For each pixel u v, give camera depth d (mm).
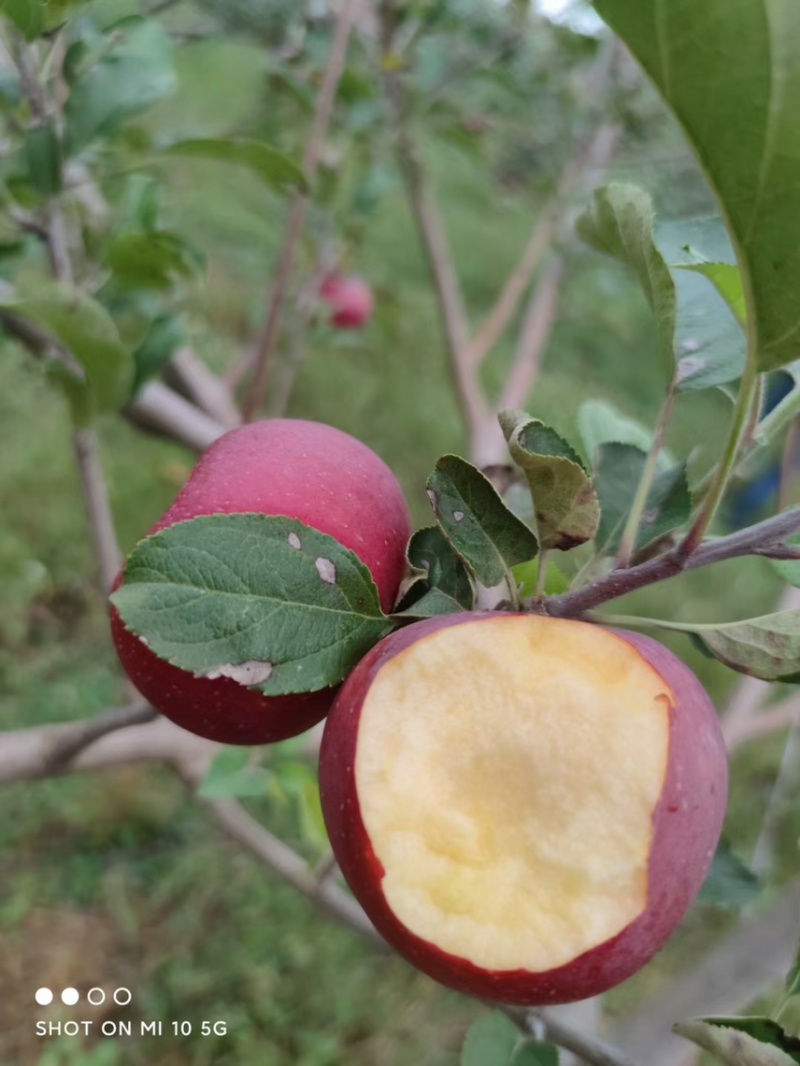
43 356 350
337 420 1069
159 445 962
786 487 274
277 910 697
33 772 297
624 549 185
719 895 225
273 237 1114
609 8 125
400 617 182
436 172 1268
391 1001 670
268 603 170
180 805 749
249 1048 626
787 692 618
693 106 130
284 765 372
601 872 158
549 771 162
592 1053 217
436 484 177
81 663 799
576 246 570
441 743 164
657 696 164
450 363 554
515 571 219
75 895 694
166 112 956
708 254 223
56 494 906
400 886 157
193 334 808
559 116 679
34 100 299
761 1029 173
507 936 155
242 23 551
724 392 230
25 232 325
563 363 1221
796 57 123
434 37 600
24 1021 613
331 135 571
